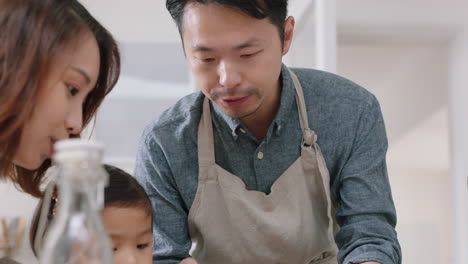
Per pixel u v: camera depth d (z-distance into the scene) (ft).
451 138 9.20
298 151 3.71
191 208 3.74
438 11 8.87
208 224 3.75
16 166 2.83
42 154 2.39
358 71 13.51
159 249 3.68
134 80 9.59
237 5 2.82
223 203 3.75
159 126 3.75
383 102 14.39
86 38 2.35
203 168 3.70
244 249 3.81
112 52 2.77
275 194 3.73
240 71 3.00
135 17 9.53
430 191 16.08
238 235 3.77
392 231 3.45
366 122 3.63
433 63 12.93
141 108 9.61
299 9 6.80
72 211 1.64
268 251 3.81
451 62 9.12
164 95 9.61
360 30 8.85
